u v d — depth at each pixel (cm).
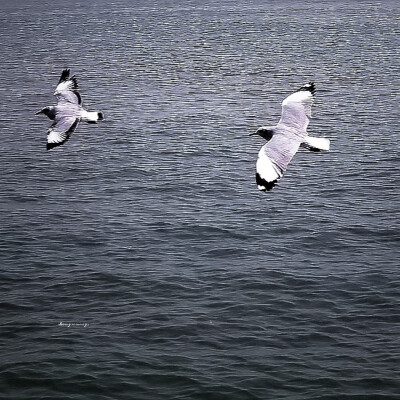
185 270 3797
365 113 7112
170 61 10294
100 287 3619
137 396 2736
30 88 8531
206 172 5456
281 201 4812
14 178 5388
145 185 5194
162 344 3083
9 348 3083
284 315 3322
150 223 4453
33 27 14188
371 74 9025
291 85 8569
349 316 3319
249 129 6669
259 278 3681
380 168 5472
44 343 3112
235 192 5012
